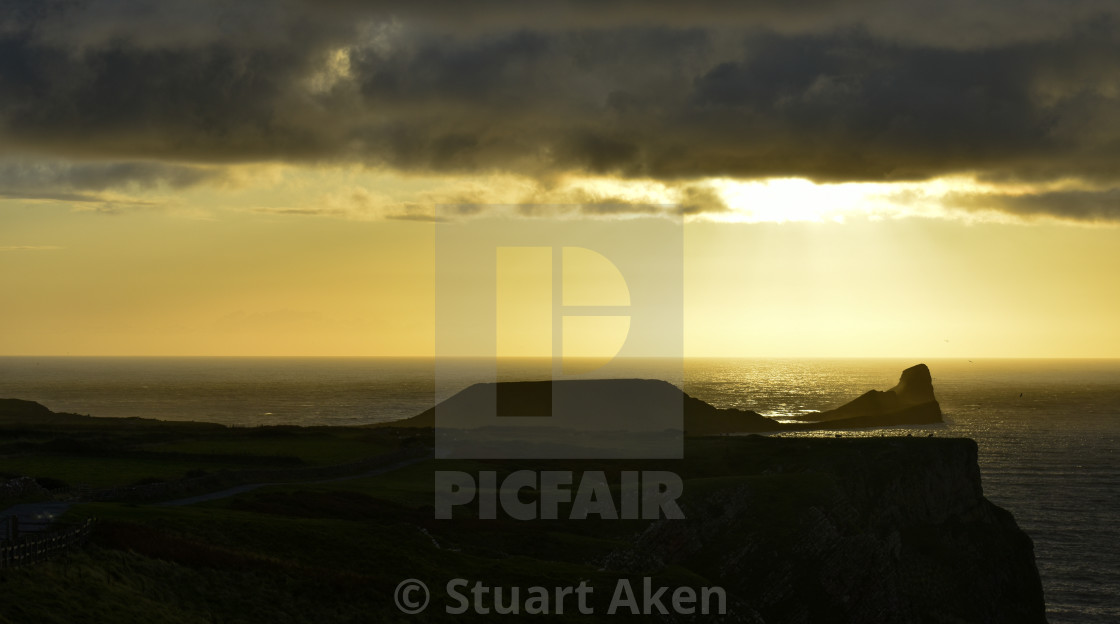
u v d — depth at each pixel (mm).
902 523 102938
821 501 81500
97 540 42906
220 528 52344
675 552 71938
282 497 70188
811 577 73812
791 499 80750
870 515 99125
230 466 92812
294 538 53406
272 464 96125
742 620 58938
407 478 90375
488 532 67000
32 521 46000
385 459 99688
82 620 33375
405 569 52469
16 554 36500
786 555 74125
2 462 87438
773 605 70938
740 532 75750
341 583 47094
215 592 41812
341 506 69500
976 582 100875
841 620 72438
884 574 78125
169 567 42344
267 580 45031
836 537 77000
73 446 97500
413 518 69125
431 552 56625
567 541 67312
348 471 92688
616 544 68312
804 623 71188
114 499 64250
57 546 39531
